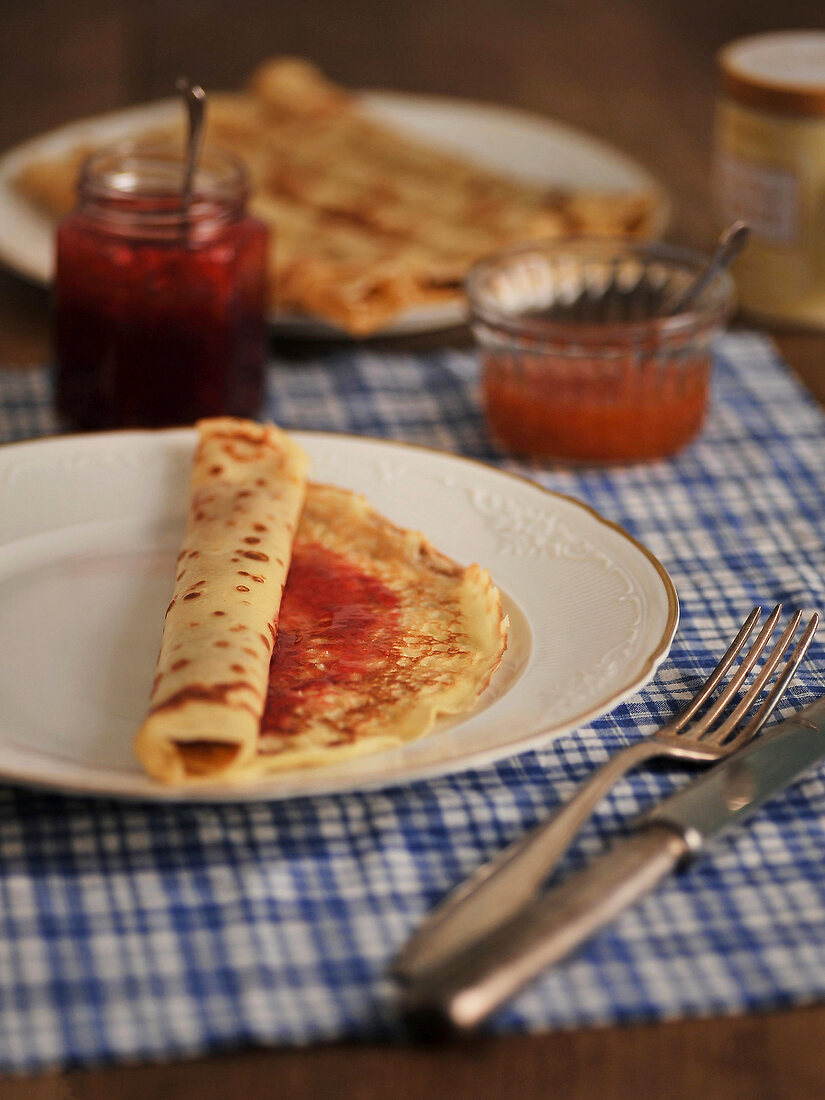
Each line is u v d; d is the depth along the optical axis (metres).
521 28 1.52
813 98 0.95
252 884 0.67
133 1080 0.64
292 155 1.12
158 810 0.69
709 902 0.67
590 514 0.78
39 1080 0.64
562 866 0.68
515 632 0.74
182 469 0.81
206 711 0.68
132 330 0.86
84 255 0.86
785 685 0.73
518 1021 0.65
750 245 0.99
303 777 0.68
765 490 0.86
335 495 0.79
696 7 1.62
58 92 1.26
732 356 0.96
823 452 0.89
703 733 0.71
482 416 0.91
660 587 0.74
